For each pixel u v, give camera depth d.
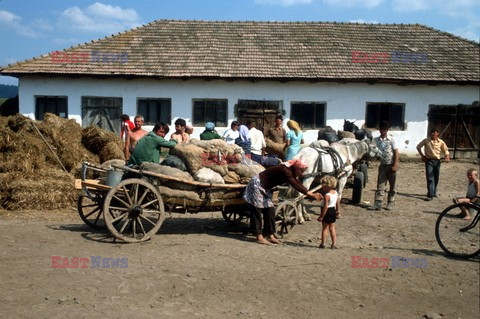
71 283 5.12
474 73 18.89
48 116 11.93
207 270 5.78
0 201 8.84
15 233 7.08
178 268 5.79
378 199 10.28
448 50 20.53
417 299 5.25
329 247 7.16
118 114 18.23
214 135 10.73
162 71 17.70
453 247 7.41
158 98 18.20
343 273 5.96
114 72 17.47
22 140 10.11
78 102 18.09
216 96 18.27
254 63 18.52
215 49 19.36
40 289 4.92
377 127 19.00
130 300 4.76
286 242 7.38
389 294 5.35
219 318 4.47
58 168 10.52
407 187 13.47
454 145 19.41
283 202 7.65
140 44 19.47
